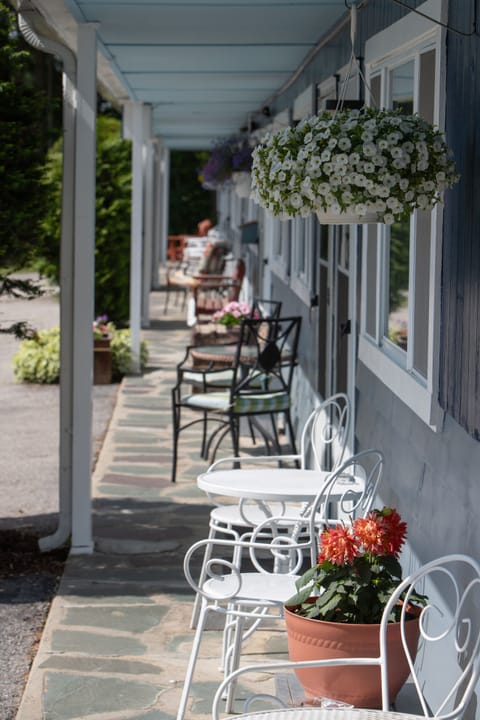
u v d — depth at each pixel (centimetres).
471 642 353
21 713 446
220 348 970
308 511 478
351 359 643
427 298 432
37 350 1325
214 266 2022
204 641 533
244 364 916
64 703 456
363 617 387
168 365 1435
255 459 551
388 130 362
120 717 442
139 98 1281
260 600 420
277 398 864
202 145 2717
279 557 476
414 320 455
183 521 743
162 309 2094
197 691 471
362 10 589
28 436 1030
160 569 643
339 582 390
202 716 445
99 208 1688
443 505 404
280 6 620
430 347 405
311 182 371
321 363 803
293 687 436
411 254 455
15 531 725
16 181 670
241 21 673
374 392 571
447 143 390
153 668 496
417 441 456
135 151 1327
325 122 375
